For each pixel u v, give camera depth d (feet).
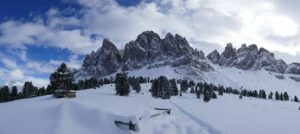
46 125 86.69
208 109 208.03
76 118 93.56
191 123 123.24
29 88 390.63
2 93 361.10
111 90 402.31
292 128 133.18
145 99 265.34
